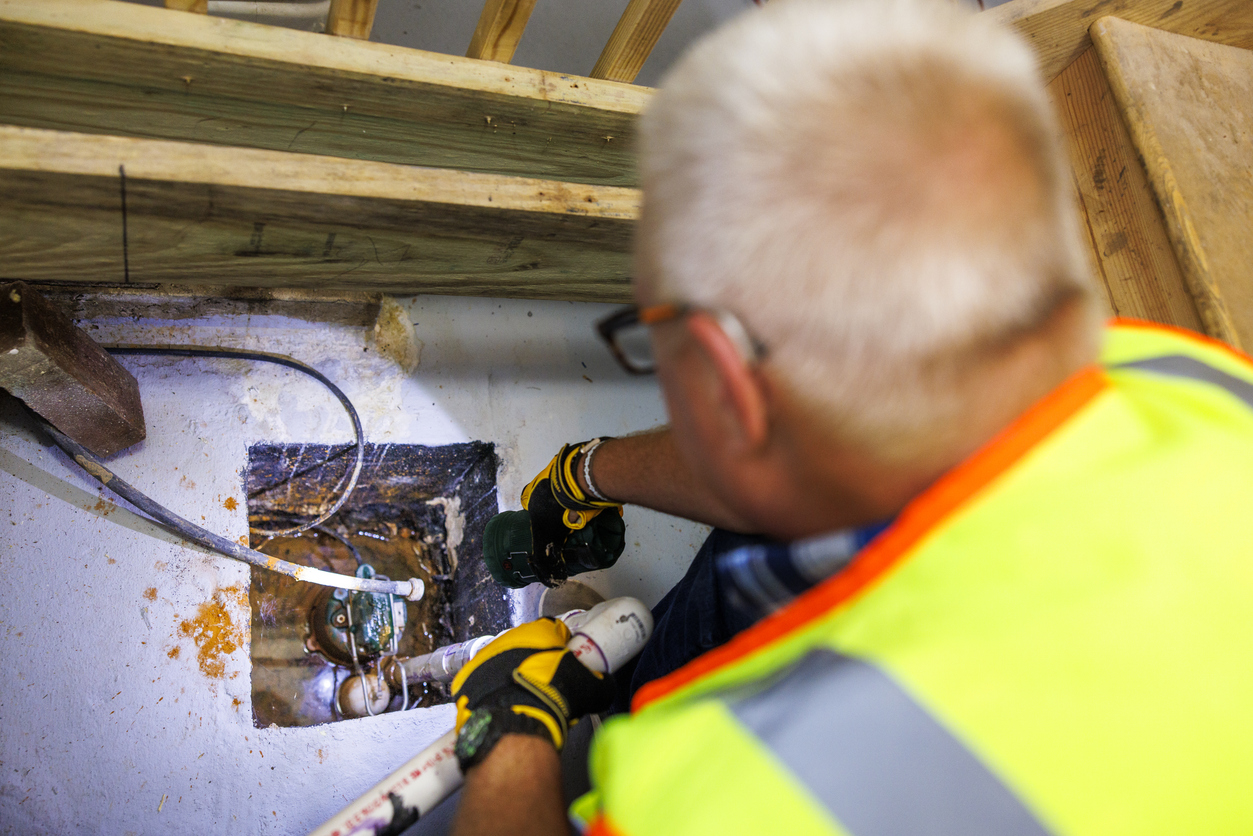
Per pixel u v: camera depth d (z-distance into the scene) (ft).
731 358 1.39
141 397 4.09
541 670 2.60
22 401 3.40
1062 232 1.38
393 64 3.40
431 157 4.06
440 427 4.76
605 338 1.74
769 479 1.57
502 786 2.16
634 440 3.13
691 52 1.54
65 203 2.85
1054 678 1.28
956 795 1.23
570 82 3.74
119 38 2.97
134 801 3.51
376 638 4.53
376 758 3.95
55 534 3.73
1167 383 1.77
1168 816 1.32
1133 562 1.35
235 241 3.41
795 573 1.69
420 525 5.34
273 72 3.27
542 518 3.50
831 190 1.27
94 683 3.60
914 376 1.30
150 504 3.82
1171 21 4.65
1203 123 4.46
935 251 1.24
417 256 3.88
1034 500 1.37
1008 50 1.42
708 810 1.25
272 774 3.76
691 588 3.10
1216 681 1.36
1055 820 1.24
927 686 1.26
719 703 1.41
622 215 3.58
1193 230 4.10
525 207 3.38
